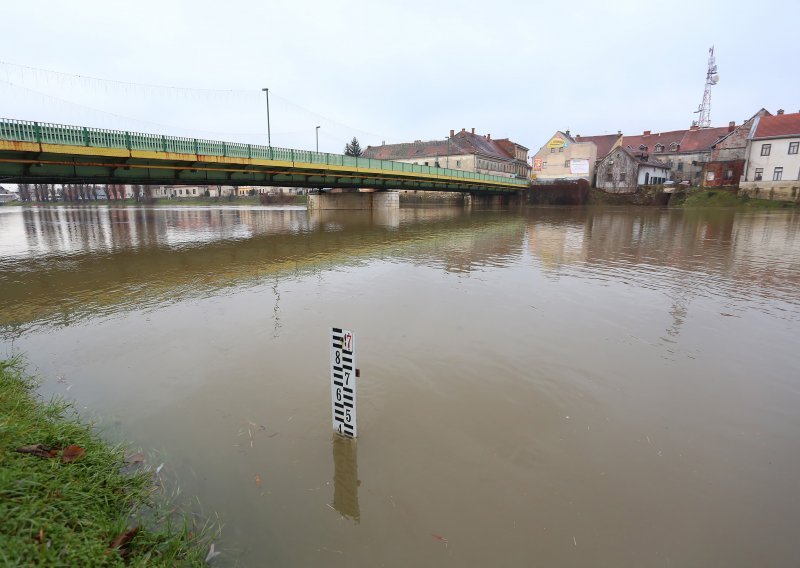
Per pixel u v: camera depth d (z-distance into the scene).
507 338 6.94
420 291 10.12
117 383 5.32
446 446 4.07
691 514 3.26
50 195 112.62
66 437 3.56
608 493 3.48
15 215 47.16
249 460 3.81
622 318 8.09
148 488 3.36
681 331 7.39
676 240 20.55
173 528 2.94
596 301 9.27
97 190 115.38
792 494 3.50
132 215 46.06
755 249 17.41
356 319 7.91
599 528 3.11
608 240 20.70
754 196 48.09
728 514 3.27
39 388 5.14
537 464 3.83
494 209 53.66
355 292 10.00
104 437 4.05
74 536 2.47
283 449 3.98
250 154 23.81
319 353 6.30
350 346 3.93
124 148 17.81
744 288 10.54
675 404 4.94
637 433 4.34
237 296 9.66
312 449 3.99
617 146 63.78
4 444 3.11
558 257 15.53
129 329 7.41
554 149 62.44
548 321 7.86
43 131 15.30
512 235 23.16
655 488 3.55
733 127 63.34
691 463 3.88
